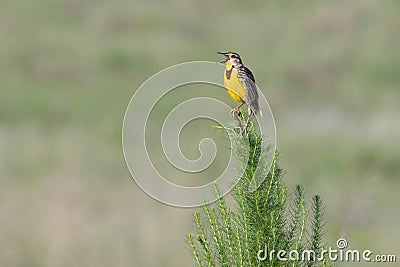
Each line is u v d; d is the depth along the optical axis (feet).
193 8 119.24
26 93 85.20
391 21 107.65
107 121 74.28
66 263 40.57
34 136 67.36
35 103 81.61
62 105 81.20
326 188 50.78
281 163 56.03
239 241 20.47
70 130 70.59
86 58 98.27
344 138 64.64
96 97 84.33
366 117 77.71
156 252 40.04
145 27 112.57
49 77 92.27
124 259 39.88
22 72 93.15
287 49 103.45
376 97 84.64
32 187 50.72
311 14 114.01
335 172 55.42
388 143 61.93
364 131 69.21
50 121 76.79
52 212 45.57
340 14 111.04
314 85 89.56
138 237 41.01
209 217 20.79
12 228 43.55
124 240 40.96
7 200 47.98
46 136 68.18
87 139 66.08
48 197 48.96
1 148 61.26
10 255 41.06
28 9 117.91
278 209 20.68
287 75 92.84
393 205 48.21
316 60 96.53
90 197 49.08
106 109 80.59
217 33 111.86
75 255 40.91
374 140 62.75
